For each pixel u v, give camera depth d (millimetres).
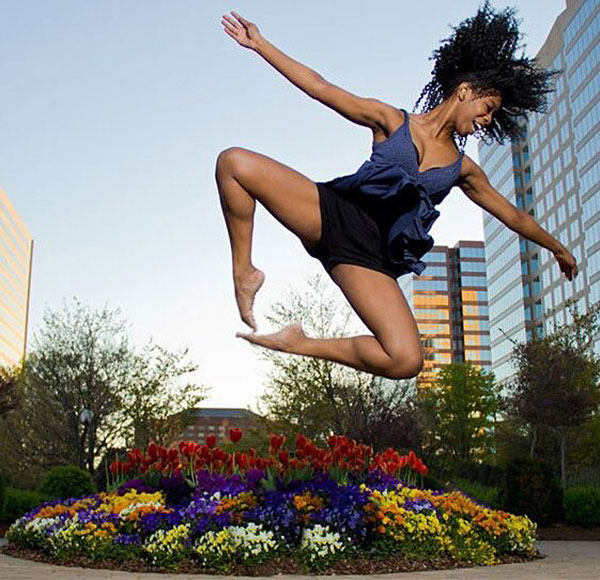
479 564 8867
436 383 44562
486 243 93500
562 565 8906
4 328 106250
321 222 2719
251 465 10609
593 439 24438
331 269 2785
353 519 8203
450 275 125375
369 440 22781
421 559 8562
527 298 80000
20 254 117188
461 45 3037
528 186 80250
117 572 7852
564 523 15336
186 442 10750
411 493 9672
